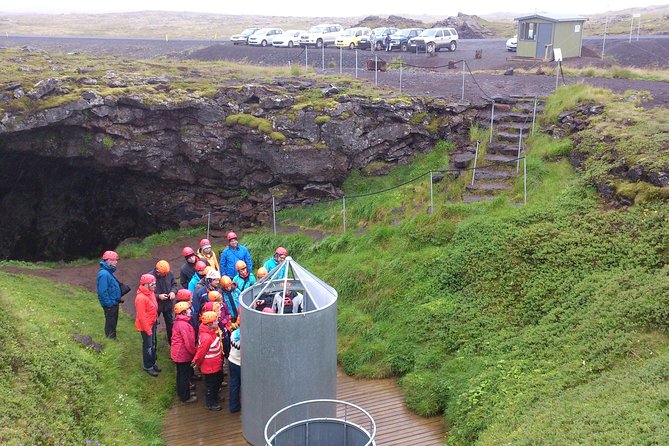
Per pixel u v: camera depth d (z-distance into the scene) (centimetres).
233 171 1852
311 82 2014
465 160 1662
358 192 1783
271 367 852
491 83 2184
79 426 830
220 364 982
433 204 1501
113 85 1780
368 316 1242
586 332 944
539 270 1135
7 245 2041
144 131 1766
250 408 894
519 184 1480
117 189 2014
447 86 2148
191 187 1922
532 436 741
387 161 1831
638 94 1788
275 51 3494
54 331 1035
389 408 1002
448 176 1633
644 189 1196
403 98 1845
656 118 1517
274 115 1792
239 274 1143
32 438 727
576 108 1717
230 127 1802
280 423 864
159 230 2012
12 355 857
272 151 1767
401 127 1814
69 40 4638
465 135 1856
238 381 981
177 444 909
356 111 1794
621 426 688
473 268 1205
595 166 1376
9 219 2052
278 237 1609
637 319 918
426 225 1400
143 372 1081
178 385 1021
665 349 850
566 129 1658
